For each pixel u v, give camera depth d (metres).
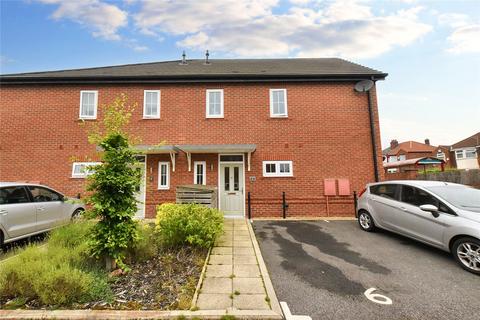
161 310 3.01
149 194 9.61
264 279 3.97
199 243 5.09
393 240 6.16
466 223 4.38
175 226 5.29
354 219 8.93
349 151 9.98
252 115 10.12
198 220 5.52
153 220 8.75
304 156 9.94
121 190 4.27
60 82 10.02
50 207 6.49
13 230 5.46
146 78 10.05
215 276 4.09
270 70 10.92
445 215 4.79
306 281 3.98
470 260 4.29
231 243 5.99
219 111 10.23
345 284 3.87
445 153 33.72
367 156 9.98
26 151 9.76
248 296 3.43
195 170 9.75
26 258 3.90
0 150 9.74
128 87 10.24
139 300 3.25
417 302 3.33
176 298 3.32
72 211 7.31
